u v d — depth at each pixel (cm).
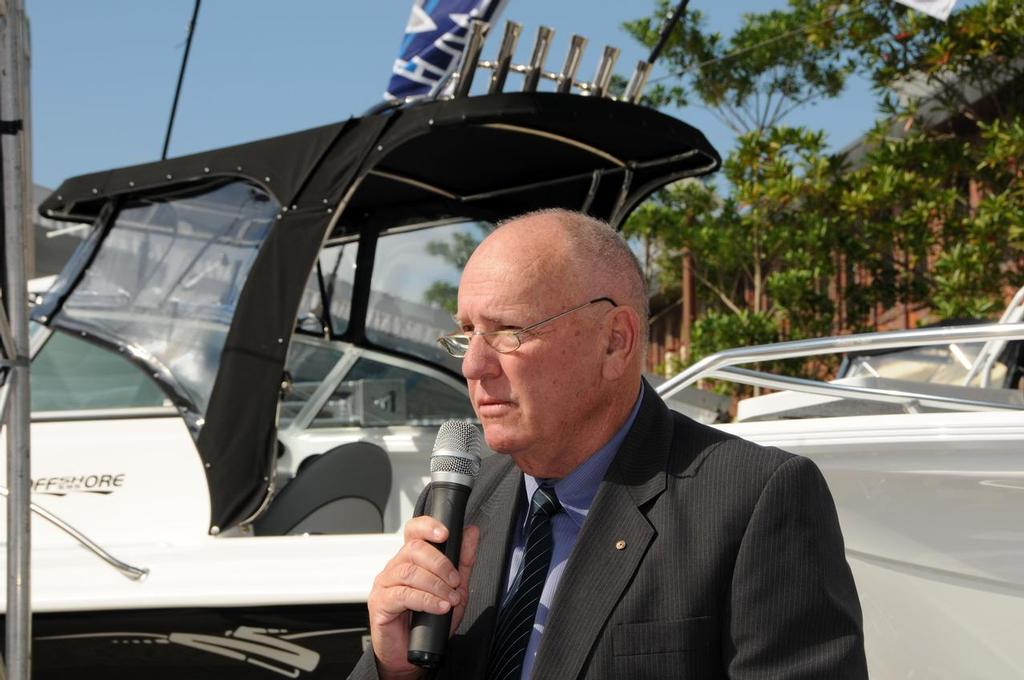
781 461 169
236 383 342
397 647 174
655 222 1159
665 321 1712
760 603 159
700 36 1163
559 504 183
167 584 319
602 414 180
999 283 891
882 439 255
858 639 160
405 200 446
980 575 253
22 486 243
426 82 451
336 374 438
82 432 388
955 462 250
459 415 451
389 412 440
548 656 165
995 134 884
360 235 448
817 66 1140
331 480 389
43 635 326
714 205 1182
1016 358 444
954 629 259
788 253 1041
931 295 995
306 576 313
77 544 348
